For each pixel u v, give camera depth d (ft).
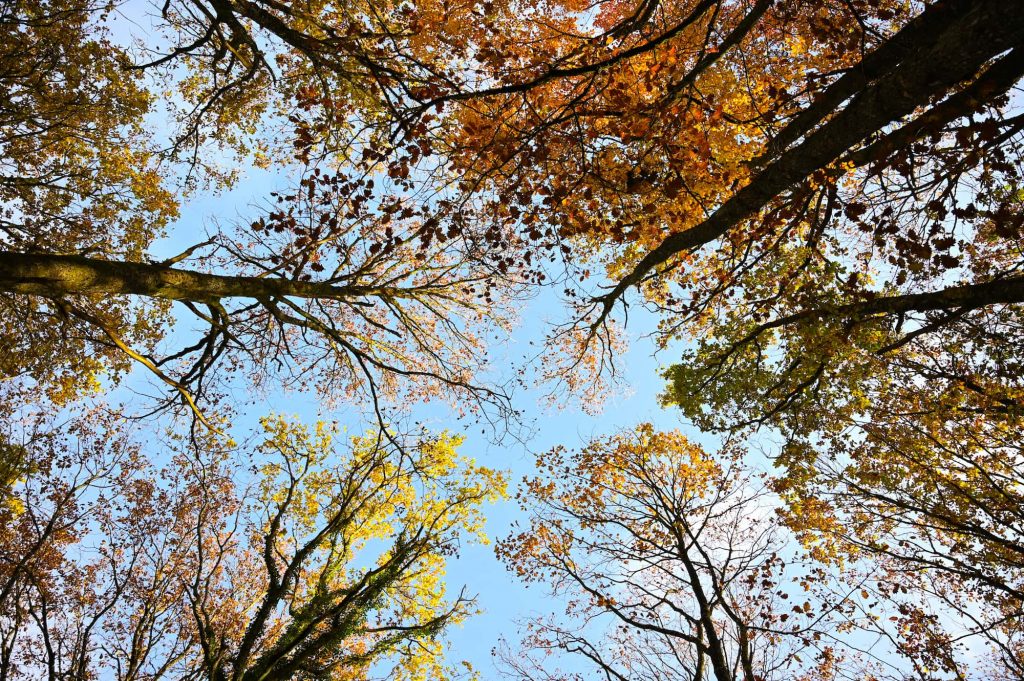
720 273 36.52
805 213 30.55
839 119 21.01
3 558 39.65
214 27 31.30
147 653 37.91
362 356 36.17
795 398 37.63
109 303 37.06
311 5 31.60
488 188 29.22
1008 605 32.32
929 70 17.75
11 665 38.63
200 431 38.09
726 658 41.22
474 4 26.58
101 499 43.50
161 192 40.32
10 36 31.89
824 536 39.11
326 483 49.90
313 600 43.42
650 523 50.34
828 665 38.52
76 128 36.06
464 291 40.83
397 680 46.26
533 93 25.46
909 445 34.04
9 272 21.97
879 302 30.91
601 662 40.81
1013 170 21.79
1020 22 15.81
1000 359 31.07
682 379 41.45
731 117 26.99
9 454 37.52
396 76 27.22
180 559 43.88
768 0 21.80
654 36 27.76
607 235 32.65
